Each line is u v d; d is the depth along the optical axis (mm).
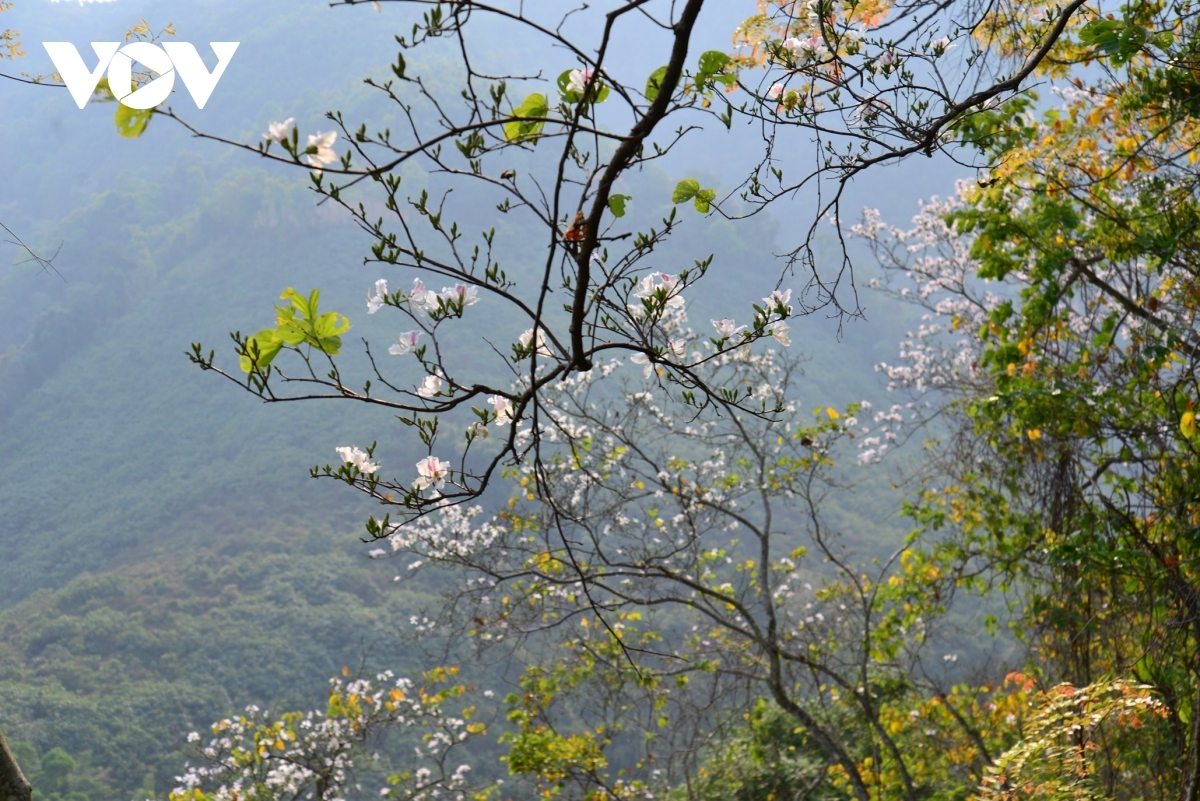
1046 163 5371
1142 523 4918
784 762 8727
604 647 7086
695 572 7258
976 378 7773
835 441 7410
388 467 50750
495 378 55688
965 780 7699
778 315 2260
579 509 6680
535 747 7070
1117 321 5953
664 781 8227
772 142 2611
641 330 2174
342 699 8352
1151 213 5031
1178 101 4426
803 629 7680
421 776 8586
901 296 10617
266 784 7875
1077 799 3928
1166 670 4520
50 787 29266
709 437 7168
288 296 1880
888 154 2623
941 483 7324
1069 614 5312
